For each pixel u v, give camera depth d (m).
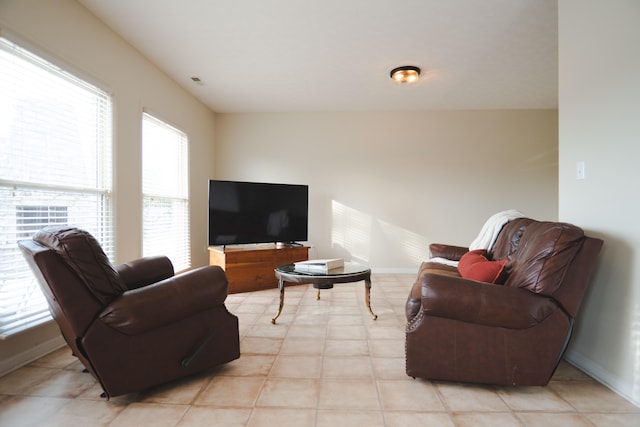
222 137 4.80
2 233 1.80
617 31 1.64
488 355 1.62
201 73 3.47
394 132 4.75
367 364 1.93
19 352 1.91
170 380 1.62
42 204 2.05
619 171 1.63
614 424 1.38
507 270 1.93
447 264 2.87
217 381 1.73
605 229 1.71
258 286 3.79
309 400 1.55
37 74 2.00
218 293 1.70
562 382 1.73
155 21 2.52
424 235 4.75
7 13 1.79
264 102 4.38
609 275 1.69
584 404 1.53
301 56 3.10
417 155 4.74
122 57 2.76
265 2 2.29
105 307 1.46
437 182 4.73
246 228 3.90
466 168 4.71
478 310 1.59
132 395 1.59
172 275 2.29
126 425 1.37
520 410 1.48
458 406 1.51
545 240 1.64
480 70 3.39
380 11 2.39
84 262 1.40
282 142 4.79
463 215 4.72
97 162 2.51
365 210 4.77
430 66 3.30
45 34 2.02
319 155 4.79
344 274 2.54
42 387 1.67
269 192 4.05
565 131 2.00
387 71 3.43
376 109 4.68
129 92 2.86
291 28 2.62
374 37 2.76
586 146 1.84
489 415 1.44
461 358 1.65
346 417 1.42
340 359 1.99
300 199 4.26
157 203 3.40
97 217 2.51
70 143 2.26
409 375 1.70
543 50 2.97
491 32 2.67
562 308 1.60
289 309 3.04
